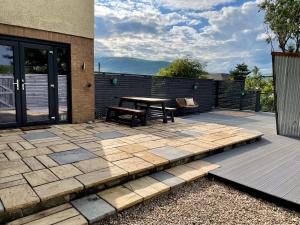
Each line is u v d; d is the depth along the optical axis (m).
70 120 6.64
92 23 6.71
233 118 9.28
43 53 6.03
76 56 6.48
